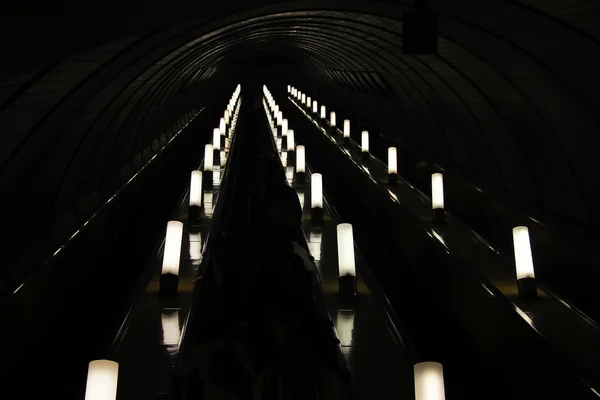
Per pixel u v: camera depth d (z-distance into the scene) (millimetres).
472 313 11227
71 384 10062
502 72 13977
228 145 28875
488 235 16156
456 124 20062
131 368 8203
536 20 10273
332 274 12234
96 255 14742
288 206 7902
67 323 11891
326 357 5191
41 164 11602
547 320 9453
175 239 10664
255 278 5441
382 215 19234
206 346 5215
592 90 11117
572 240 11469
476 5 11172
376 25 17672
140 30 8492
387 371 8320
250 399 5129
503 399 9914
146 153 25031
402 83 24906
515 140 15578
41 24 6375
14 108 8750
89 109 13336
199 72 37438
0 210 9953
